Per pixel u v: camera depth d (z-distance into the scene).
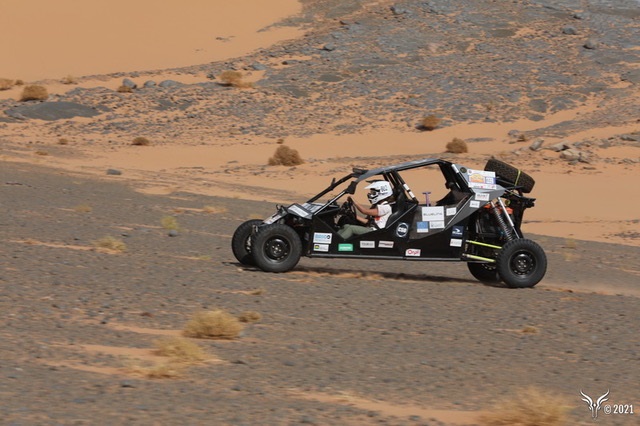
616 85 169.88
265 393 18.84
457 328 28.45
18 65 196.25
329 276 38.31
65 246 41.44
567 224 83.00
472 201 37.97
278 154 121.94
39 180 80.94
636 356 25.62
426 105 162.25
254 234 37.19
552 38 198.38
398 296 34.09
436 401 19.09
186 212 64.94
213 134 146.12
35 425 15.40
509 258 37.78
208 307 29.17
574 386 21.38
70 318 25.86
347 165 121.31
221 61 199.12
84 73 193.25
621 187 105.50
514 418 17.34
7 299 27.56
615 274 48.03
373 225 37.50
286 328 26.73
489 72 178.62
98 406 16.91
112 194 74.69
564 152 123.94
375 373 21.50
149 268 36.41
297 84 175.25
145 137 142.88
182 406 17.27
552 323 30.53
